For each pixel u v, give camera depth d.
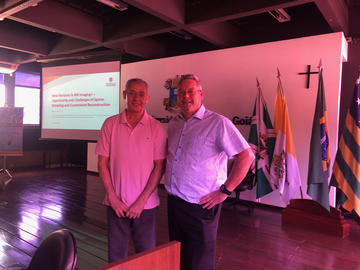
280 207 4.66
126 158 1.83
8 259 2.78
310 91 4.43
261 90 4.86
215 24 5.26
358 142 3.55
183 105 1.80
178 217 1.82
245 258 2.90
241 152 1.72
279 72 4.59
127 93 1.87
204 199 1.75
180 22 4.35
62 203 4.80
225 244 3.24
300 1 3.51
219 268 2.68
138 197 1.83
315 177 3.70
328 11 3.76
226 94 5.22
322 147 3.79
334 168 3.71
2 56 7.20
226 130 1.73
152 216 1.90
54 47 6.43
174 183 1.82
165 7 4.07
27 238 3.32
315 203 3.82
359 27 4.68
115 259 1.84
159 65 6.15
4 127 6.36
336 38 4.20
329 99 4.27
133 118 1.91
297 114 4.54
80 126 6.02
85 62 5.96
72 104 6.11
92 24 5.35
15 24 5.88
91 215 4.21
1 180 6.42
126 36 5.18
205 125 1.78
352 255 3.00
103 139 1.90
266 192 4.32
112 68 5.64
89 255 2.93
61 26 4.86
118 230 1.86
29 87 8.64
